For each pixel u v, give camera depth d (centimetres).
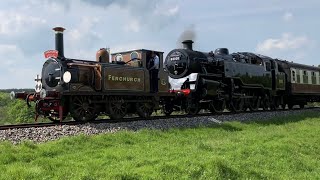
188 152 1044
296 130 1672
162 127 1456
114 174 775
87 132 1241
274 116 2150
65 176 758
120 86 1587
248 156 1088
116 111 1594
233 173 881
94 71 1527
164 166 853
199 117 1747
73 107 1434
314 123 1991
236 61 2388
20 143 1034
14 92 1477
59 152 981
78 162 880
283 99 2920
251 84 2403
